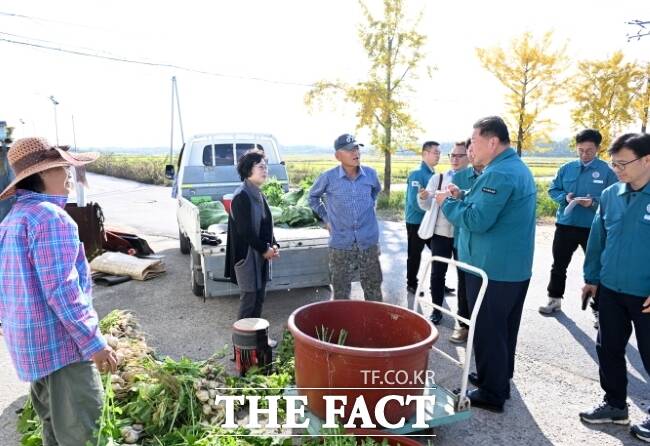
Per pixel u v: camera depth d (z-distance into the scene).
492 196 3.14
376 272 4.58
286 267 5.10
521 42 15.00
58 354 2.19
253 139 7.80
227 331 5.00
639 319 3.07
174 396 3.11
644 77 14.19
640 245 3.01
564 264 5.39
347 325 3.39
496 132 3.22
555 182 5.50
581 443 3.09
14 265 2.11
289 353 4.05
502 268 3.28
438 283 5.11
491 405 3.45
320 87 16.67
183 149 7.82
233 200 4.00
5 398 3.71
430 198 4.90
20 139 2.26
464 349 4.56
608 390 3.30
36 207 2.14
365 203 4.45
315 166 36.06
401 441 2.50
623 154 2.96
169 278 6.94
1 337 4.90
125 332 3.86
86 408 2.29
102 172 35.59
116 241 7.72
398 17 15.81
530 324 5.18
